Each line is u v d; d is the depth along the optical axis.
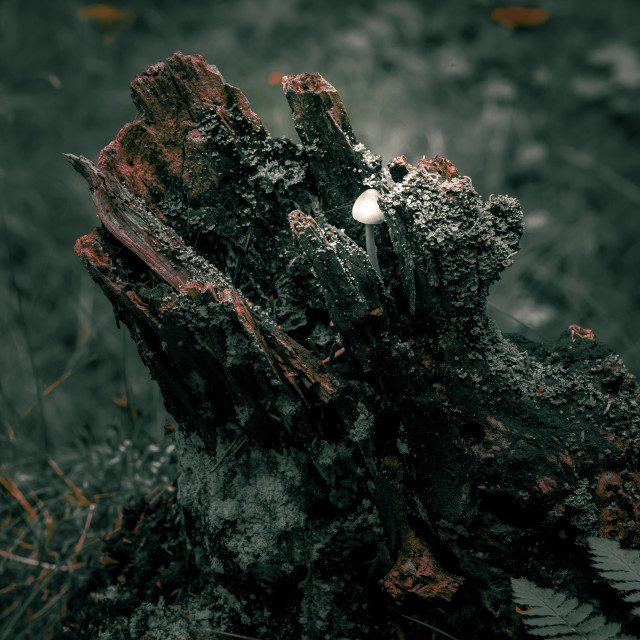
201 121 0.85
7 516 1.03
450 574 0.83
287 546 0.85
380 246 0.86
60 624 0.93
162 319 0.82
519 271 1.55
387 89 1.96
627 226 1.77
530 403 0.84
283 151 0.85
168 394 0.85
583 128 2.02
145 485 1.00
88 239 0.84
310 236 0.81
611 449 0.83
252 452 0.85
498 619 0.83
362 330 0.82
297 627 0.86
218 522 0.85
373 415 0.83
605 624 0.81
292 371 0.83
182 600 0.88
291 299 0.86
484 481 0.82
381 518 0.84
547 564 0.83
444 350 0.84
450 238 0.83
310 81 0.84
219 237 0.86
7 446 1.09
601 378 0.85
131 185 0.85
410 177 0.83
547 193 1.84
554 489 0.82
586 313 1.50
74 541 0.98
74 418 1.44
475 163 1.84
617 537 0.82
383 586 0.82
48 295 1.75
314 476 0.85
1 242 1.83
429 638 0.84
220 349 0.82
